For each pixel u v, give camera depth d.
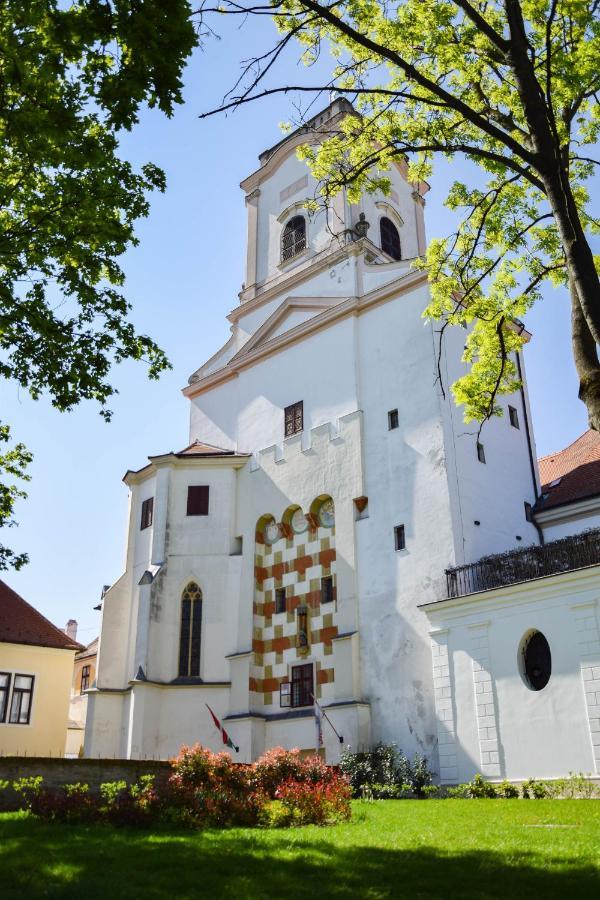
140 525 37.47
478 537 28.86
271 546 34.16
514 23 13.50
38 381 18.05
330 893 8.51
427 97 17.78
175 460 36.59
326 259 36.16
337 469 32.25
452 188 19.83
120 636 35.28
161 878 9.08
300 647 31.33
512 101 18.20
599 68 15.99
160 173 17.48
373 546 30.03
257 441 36.44
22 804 14.59
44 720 35.75
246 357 38.25
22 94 13.69
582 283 12.19
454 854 10.29
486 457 31.09
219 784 14.91
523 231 19.34
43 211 16.39
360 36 12.62
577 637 22.19
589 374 12.48
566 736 21.73
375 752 26.67
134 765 16.08
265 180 43.06
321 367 34.66
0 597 37.84
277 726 30.78
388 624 28.50
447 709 24.80
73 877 9.18
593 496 30.33
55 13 11.05
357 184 18.48
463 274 19.66
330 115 40.19
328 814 14.76
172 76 11.42
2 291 16.34
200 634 34.06
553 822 13.61
